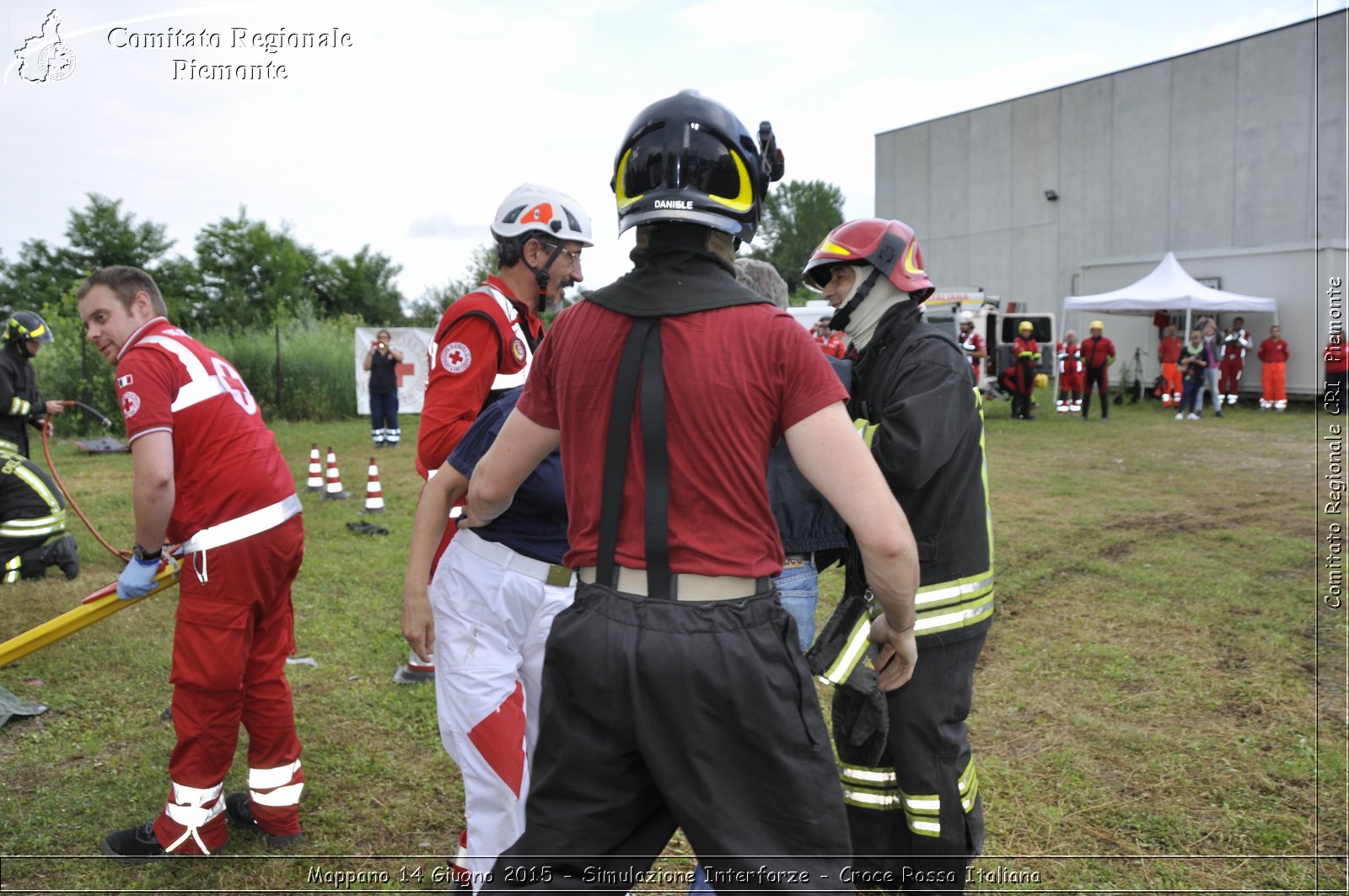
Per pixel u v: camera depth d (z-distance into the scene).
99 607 2.83
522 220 2.75
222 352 19.00
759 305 1.55
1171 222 24.05
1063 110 25.91
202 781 2.90
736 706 1.47
